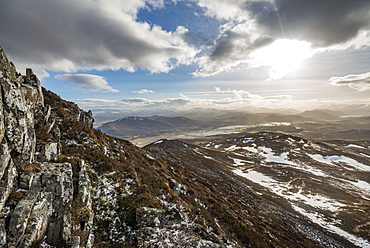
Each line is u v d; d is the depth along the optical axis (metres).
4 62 19.58
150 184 32.31
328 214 53.78
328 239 41.31
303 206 58.53
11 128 15.41
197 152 118.88
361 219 50.94
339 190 73.31
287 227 43.81
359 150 157.38
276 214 50.31
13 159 15.62
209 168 84.19
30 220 13.02
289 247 33.44
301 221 48.81
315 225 47.44
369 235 43.47
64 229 15.08
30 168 16.28
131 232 20.64
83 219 17.34
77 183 19.98
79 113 42.22
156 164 49.19
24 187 14.82
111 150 38.75
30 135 18.09
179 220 25.45
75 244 15.08
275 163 116.31
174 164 66.06
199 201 37.84
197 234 23.45
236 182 72.62
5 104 15.30
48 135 24.56
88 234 17.33
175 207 28.48
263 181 81.69
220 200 44.59
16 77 24.19
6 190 13.34
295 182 80.56
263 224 40.34
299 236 40.28
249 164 110.25
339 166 114.62
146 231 20.80
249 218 40.56
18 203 13.41
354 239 42.25
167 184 35.00
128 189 27.56
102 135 43.22
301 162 119.50
